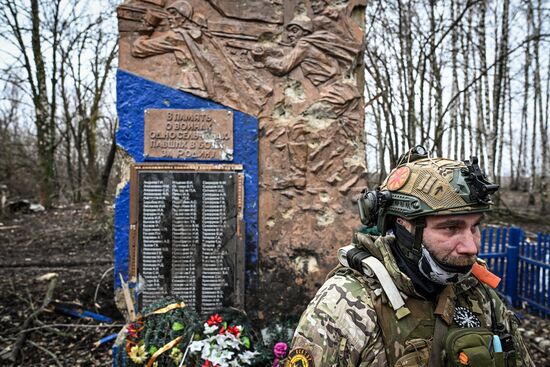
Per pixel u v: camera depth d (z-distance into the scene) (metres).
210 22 3.59
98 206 10.38
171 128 3.49
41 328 4.35
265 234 3.55
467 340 1.25
